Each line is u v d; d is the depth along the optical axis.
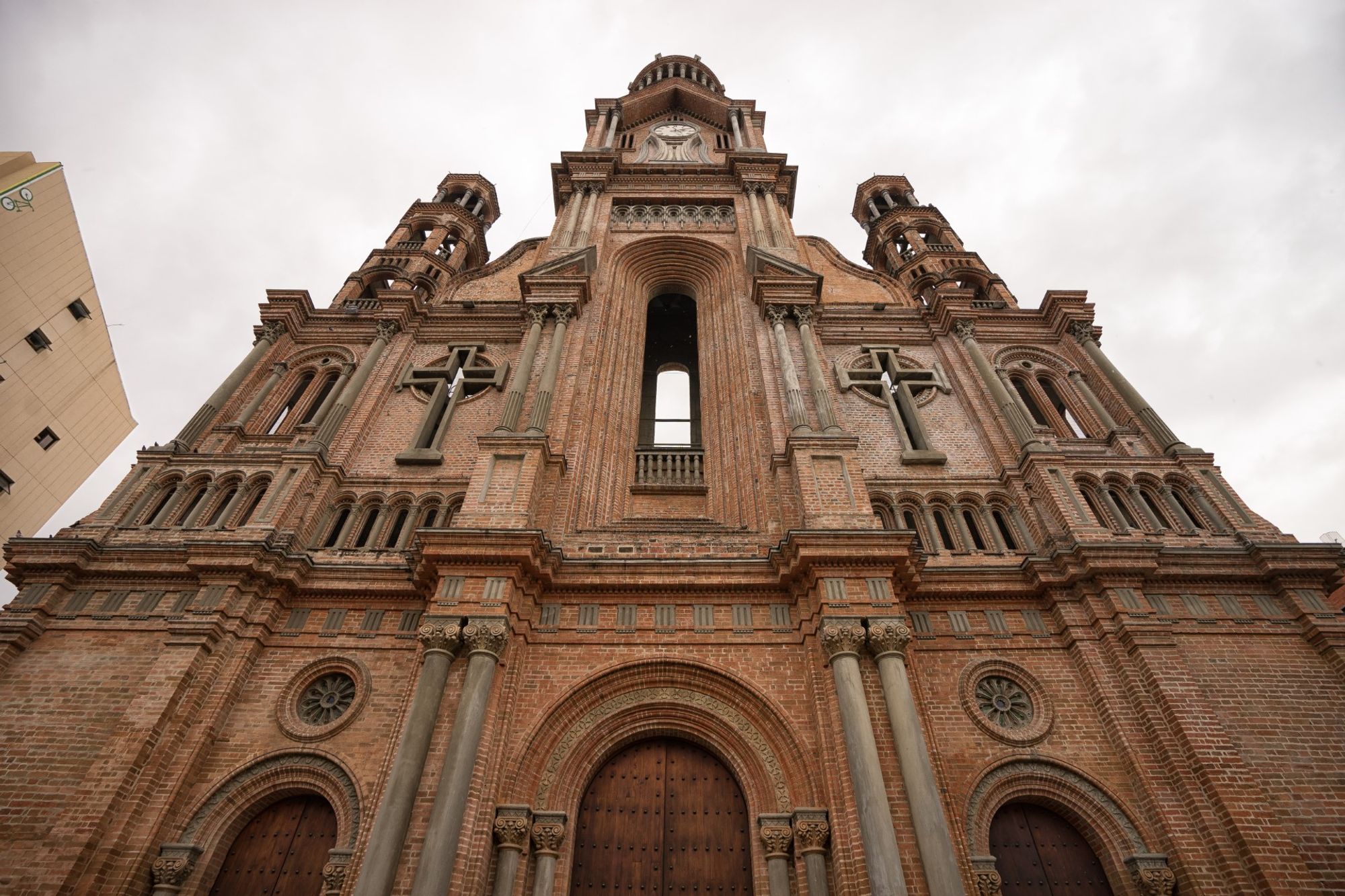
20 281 32.19
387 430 19.19
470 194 33.62
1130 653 13.48
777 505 16.05
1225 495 16.55
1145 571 14.27
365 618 14.42
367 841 11.26
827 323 22.45
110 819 11.25
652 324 28.08
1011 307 23.14
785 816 11.72
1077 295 22.38
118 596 14.41
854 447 15.98
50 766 12.02
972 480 17.56
